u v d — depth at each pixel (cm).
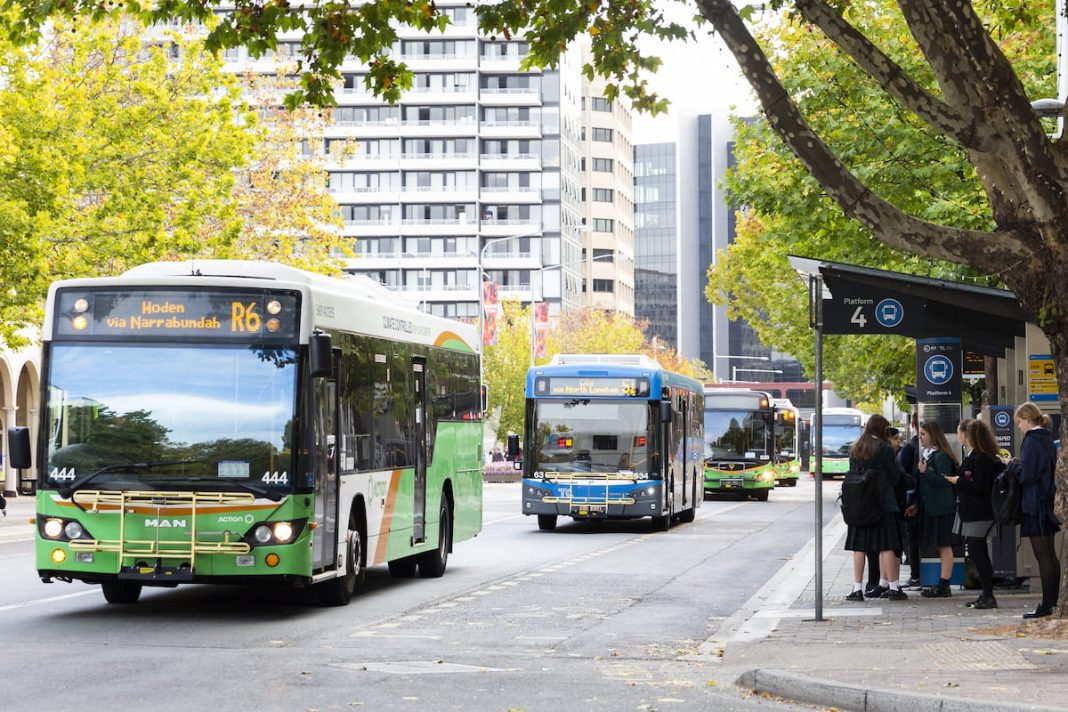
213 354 1717
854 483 1908
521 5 1870
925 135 3031
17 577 2311
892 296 1895
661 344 16012
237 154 4472
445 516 2416
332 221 5750
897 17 3084
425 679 1257
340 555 1847
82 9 1902
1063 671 1201
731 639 1559
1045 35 3122
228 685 1205
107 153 4153
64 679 1230
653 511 3622
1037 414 1628
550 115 16388
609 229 19138
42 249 3712
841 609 1822
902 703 1081
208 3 1903
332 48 1900
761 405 5831
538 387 3675
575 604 1953
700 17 1838
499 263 16288
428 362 2306
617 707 1125
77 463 1703
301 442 1703
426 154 16175
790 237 3378
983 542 1770
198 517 1680
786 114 1462
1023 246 1473
